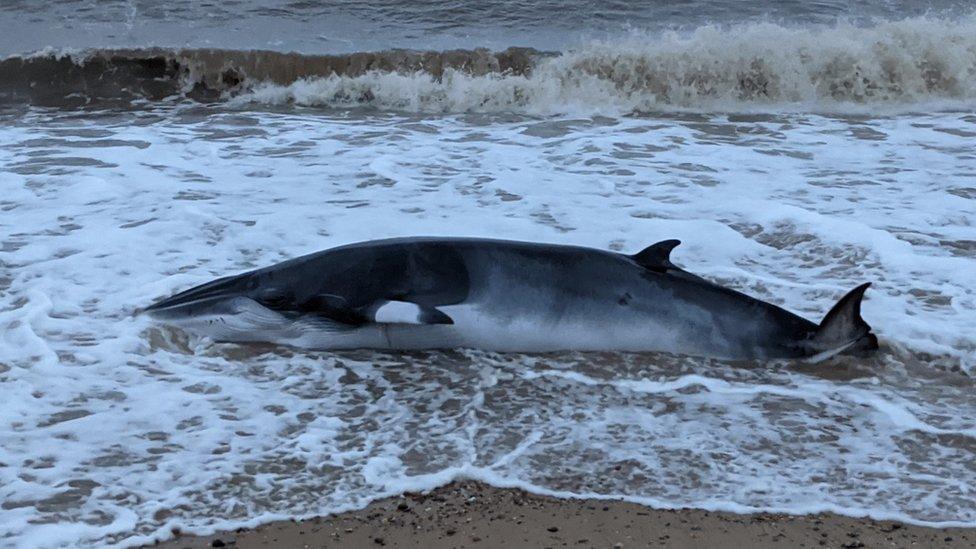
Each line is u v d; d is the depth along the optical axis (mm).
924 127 13859
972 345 7137
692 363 6875
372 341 6957
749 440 5953
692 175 11148
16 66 16109
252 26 18297
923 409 6359
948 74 15984
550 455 5746
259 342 7070
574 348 6961
